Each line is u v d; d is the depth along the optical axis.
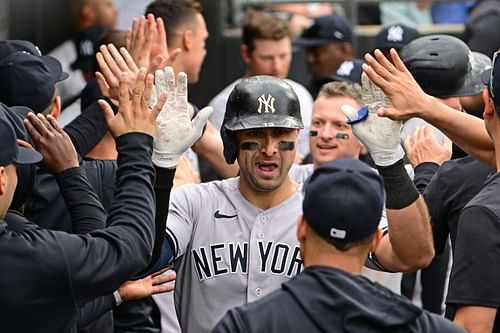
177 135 12.67
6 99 14.60
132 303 16.41
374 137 12.59
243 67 24.69
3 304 11.45
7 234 11.58
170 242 13.55
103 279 11.64
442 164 14.71
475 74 15.38
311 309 10.45
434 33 25.89
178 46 19.12
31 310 11.51
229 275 13.72
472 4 26.81
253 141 13.59
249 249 13.75
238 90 13.70
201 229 13.87
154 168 12.41
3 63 14.70
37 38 24.42
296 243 13.77
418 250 12.80
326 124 17.44
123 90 12.28
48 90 14.72
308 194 10.71
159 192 12.67
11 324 11.52
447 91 15.23
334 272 10.58
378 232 11.02
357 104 17.53
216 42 24.64
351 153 17.52
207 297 13.77
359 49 26.08
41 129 12.85
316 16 26.58
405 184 12.59
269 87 13.64
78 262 11.54
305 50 25.00
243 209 13.91
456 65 15.15
